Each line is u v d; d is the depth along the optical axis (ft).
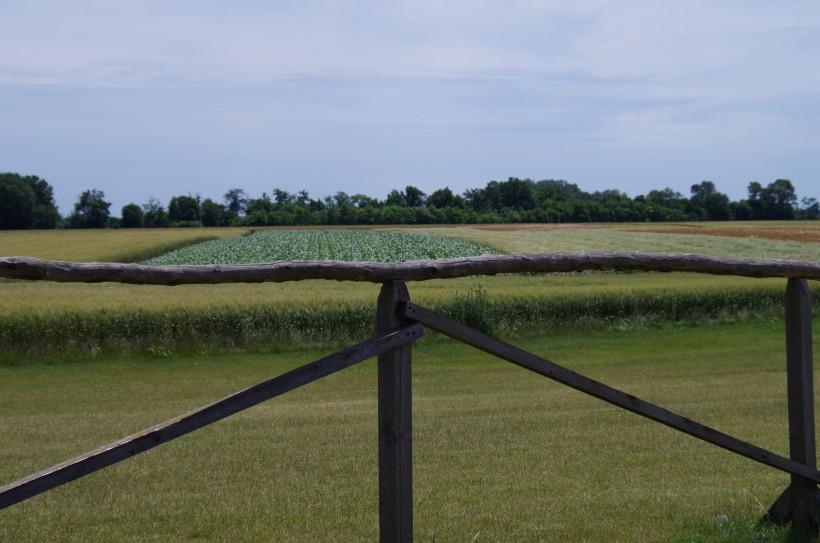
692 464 20.22
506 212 416.67
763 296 69.92
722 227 270.05
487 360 48.01
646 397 31.68
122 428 26.81
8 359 49.42
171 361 50.14
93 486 18.33
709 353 50.19
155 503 16.88
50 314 53.47
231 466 20.18
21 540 14.47
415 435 23.85
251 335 55.72
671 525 15.10
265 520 15.62
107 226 423.23
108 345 52.85
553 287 72.90
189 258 147.43
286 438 23.82
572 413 27.84
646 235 203.31
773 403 29.66
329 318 57.77
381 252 159.53
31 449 23.25
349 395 35.37
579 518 15.62
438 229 286.87
